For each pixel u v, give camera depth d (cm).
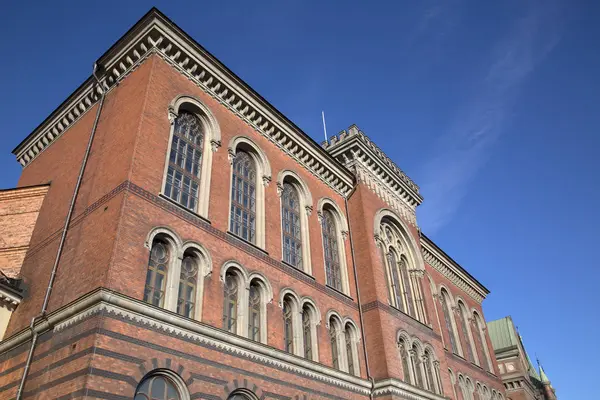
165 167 2114
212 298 2038
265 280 2369
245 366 2006
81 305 1642
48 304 1889
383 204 3653
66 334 1650
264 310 2297
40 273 2105
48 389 1572
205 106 2495
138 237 1836
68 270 1906
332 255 3131
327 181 3338
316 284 2748
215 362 1884
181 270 1994
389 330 2966
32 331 1816
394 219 3716
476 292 5353
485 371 4675
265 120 2875
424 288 3691
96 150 2283
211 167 2381
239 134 2673
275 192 2788
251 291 2312
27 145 2981
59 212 2275
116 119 2275
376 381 2764
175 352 1753
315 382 2348
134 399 1580
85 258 1845
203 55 2527
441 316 4366
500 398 4712
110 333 1577
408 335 3150
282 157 2980
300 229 2928
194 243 2067
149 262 1881
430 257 4622
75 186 2248
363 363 2822
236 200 2506
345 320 2844
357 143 3578
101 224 1881
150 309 1723
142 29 2362
